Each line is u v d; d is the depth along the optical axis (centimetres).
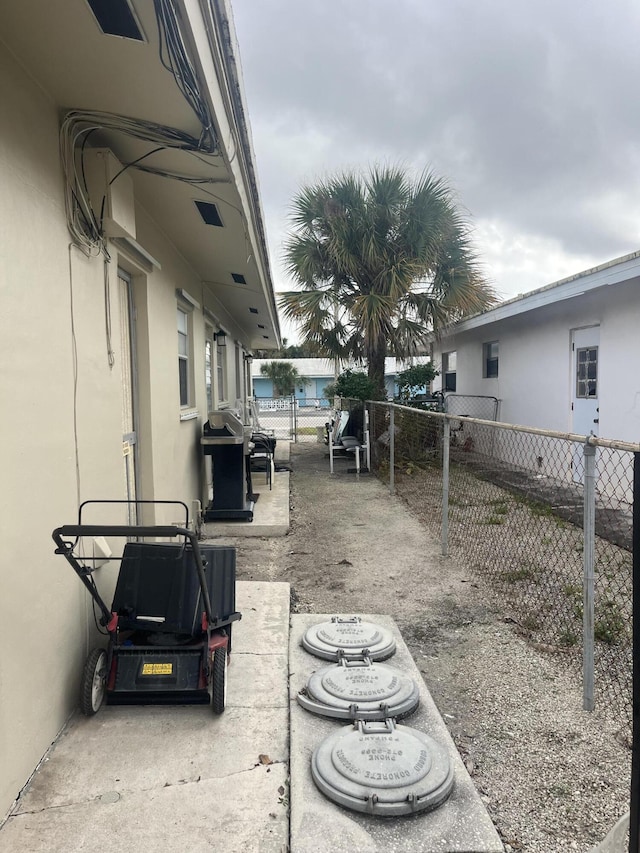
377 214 1014
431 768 224
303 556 554
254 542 605
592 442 281
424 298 1077
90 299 300
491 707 292
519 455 1012
